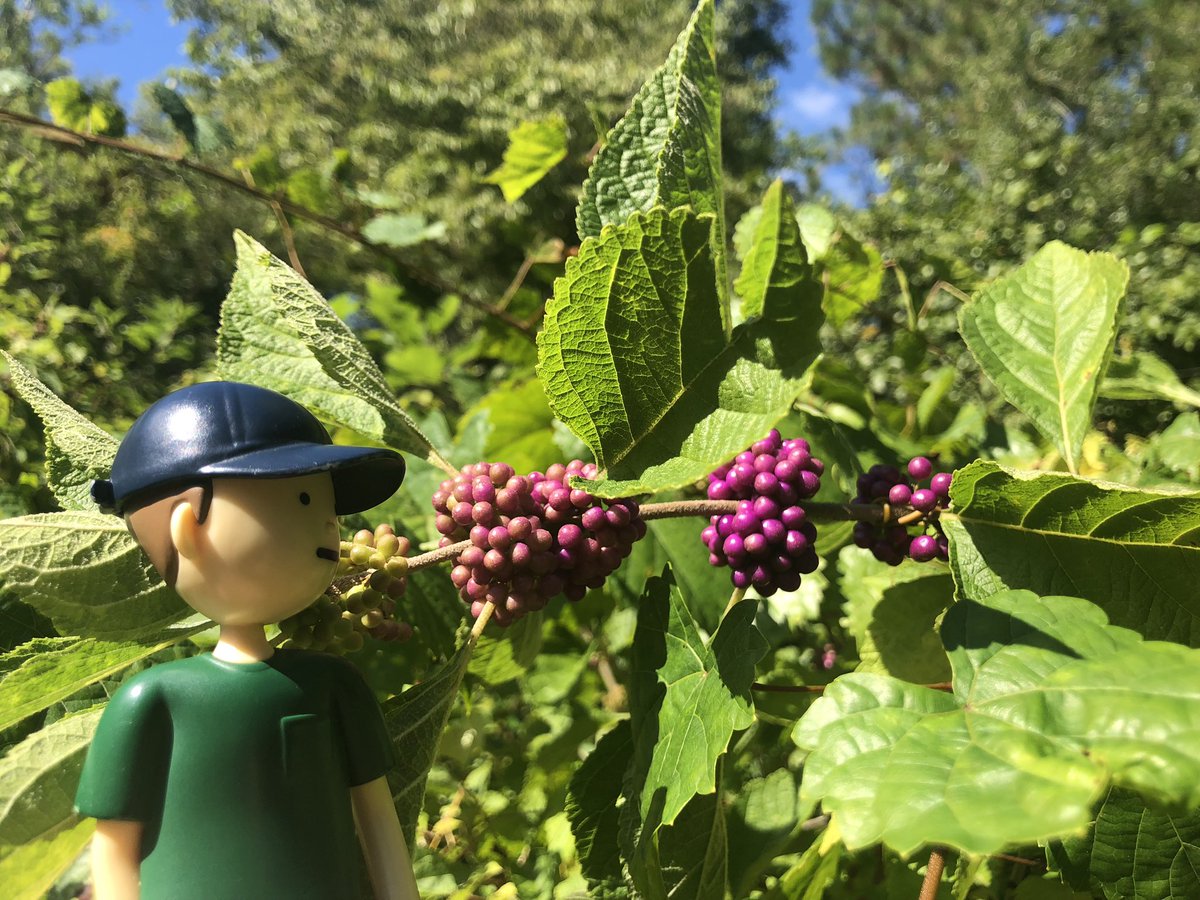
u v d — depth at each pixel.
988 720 0.13
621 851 0.18
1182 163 1.53
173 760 0.14
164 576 0.15
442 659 0.24
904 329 0.43
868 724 0.14
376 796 0.16
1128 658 0.13
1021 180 1.29
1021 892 0.21
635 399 0.18
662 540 0.26
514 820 0.34
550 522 0.18
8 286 0.92
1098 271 0.21
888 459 0.34
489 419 0.35
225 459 0.14
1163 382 0.28
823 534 0.27
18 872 0.15
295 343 0.21
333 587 0.17
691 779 0.16
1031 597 0.15
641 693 0.19
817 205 0.37
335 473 0.16
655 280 0.17
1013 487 0.17
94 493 0.15
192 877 0.14
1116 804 0.17
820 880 0.22
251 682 0.14
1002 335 0.21
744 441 0.17
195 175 0.43
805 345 0.18
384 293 0.71
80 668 0.17
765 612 0.31
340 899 0.14
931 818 0.11
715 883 0.19
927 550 0.18
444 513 0.18
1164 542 0.17
